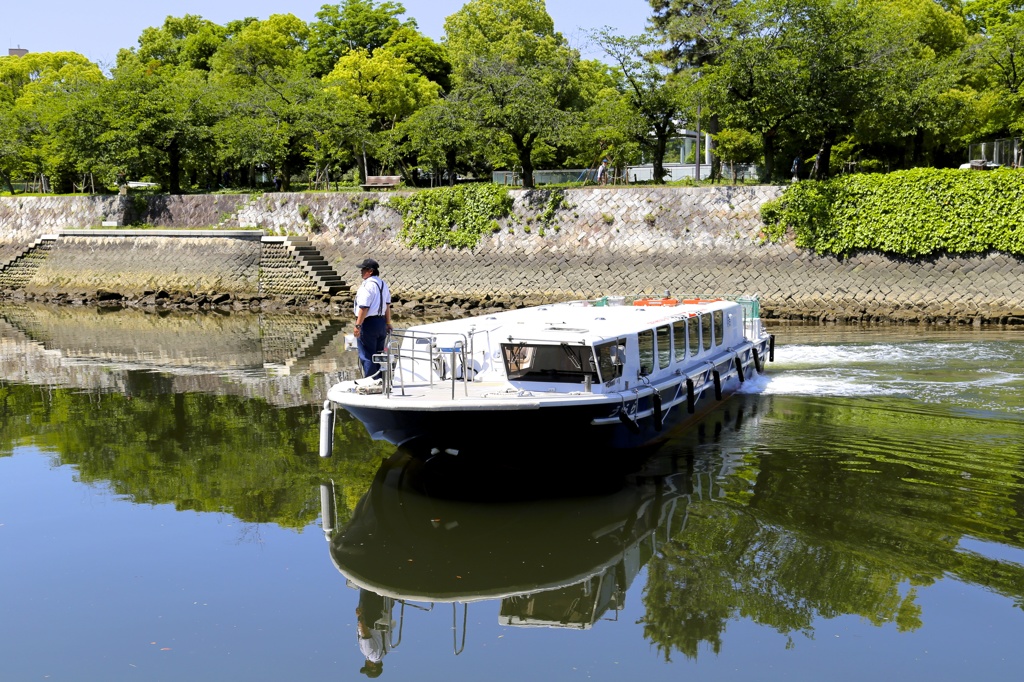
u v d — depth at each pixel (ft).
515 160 150.92
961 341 81.20
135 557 35.86
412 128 139.44
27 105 183.42
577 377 41.11
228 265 140.15
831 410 54.80
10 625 30.45
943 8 152.35
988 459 44.73
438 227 130.52
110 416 60.54
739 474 43.34
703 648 28.48
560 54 172.45
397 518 39.04
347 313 126.31
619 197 120.67
